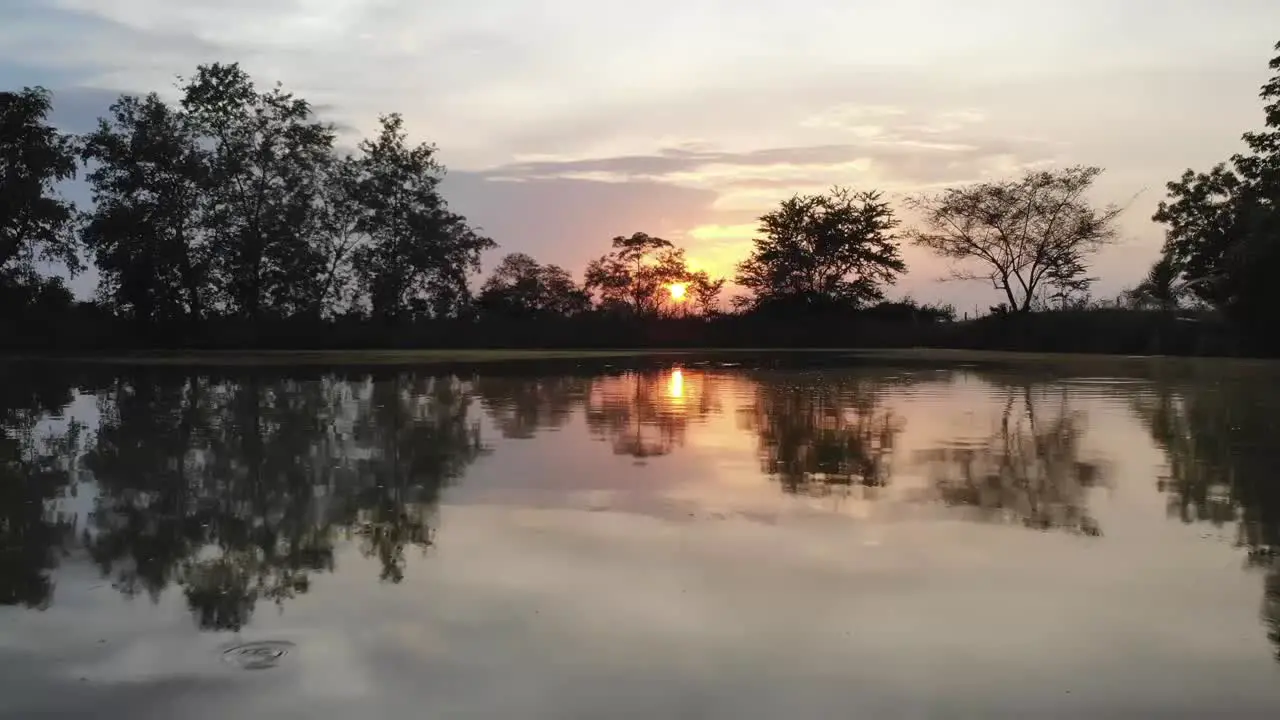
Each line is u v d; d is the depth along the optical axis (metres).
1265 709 2.71
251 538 4.66
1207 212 30.73
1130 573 4.02
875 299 42.78
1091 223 36.84
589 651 3.15
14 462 7.01
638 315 41.03
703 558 4.26
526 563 4.18
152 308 33.00
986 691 2.84
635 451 7.57
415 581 3.93
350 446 7.87
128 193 32.47
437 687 2.87
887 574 4.01
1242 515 5.12
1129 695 2.81
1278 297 25.84
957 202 38.19
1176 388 14.45
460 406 11.48
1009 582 3.89
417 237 36.81
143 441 8.16
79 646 3.21
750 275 43.62
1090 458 7.14
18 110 30.72
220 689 2.86
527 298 44.94
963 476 6.34
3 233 30.89
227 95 33.09
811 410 10.95
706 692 2.82
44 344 31.61
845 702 2.76
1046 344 34.94
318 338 34.19
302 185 34.50
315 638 3.28
